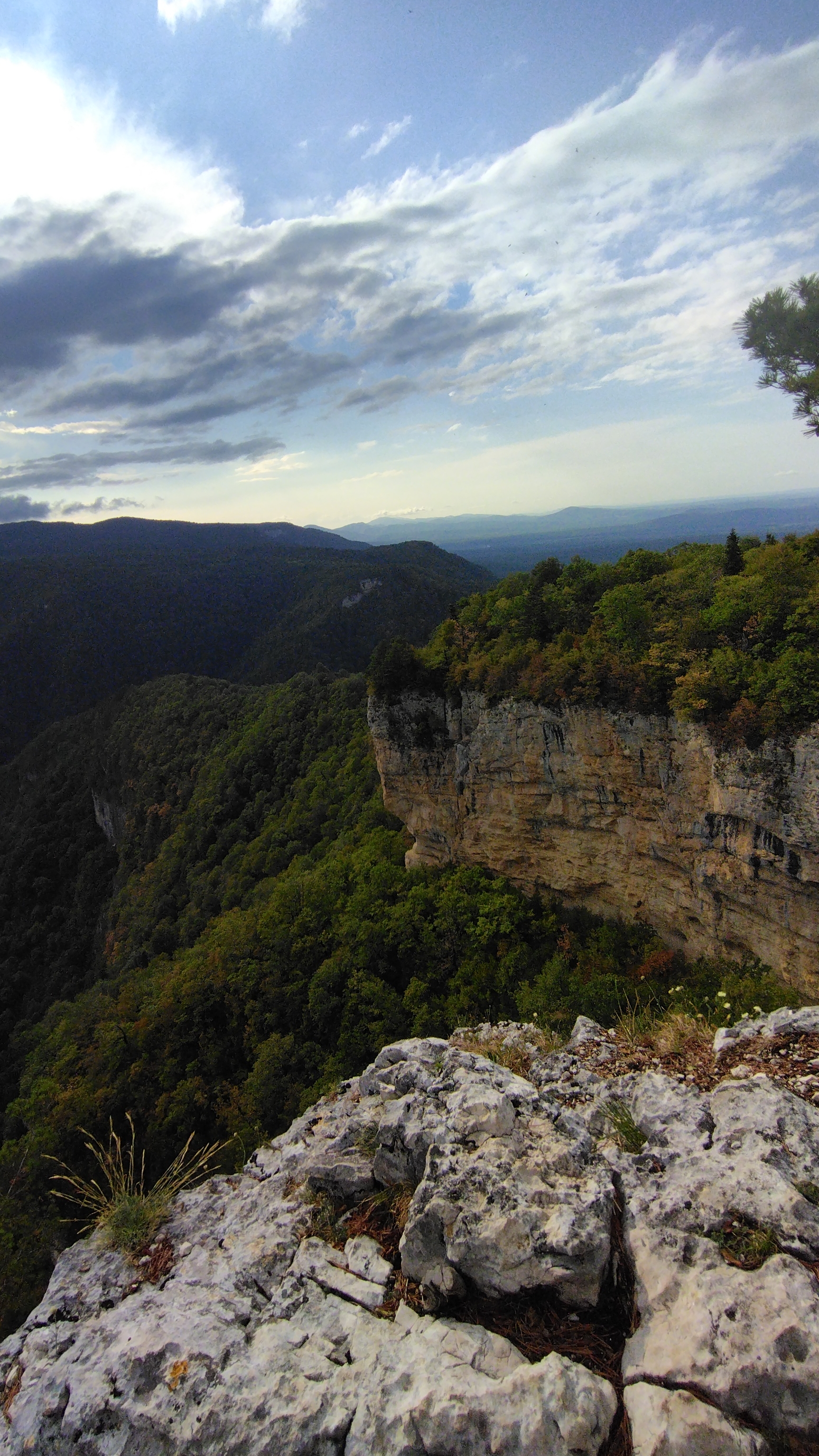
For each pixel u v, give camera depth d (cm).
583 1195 567
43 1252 2541
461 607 4412
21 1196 2836
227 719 9862
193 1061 3394
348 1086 963
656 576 3000
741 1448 402
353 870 4284
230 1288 621
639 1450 416
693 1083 792
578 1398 441
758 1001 1744
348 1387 493
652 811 2697
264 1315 586
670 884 2728
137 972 5516
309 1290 599
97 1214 750
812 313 1878
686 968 2644
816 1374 420
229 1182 802
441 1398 458
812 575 2289
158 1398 516
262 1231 688
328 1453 456
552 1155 624
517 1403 444
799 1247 508
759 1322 456
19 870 11200
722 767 2256
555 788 3123
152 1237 709
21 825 11894
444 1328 526
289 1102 2825
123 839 10344
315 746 7694
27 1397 548
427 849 4084
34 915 10812
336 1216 691
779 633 2255
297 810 6681
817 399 2006
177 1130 3016
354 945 3528
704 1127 669
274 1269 638
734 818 2294
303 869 5359
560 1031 1842
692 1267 514
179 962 4569
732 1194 562
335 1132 827
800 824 2059
